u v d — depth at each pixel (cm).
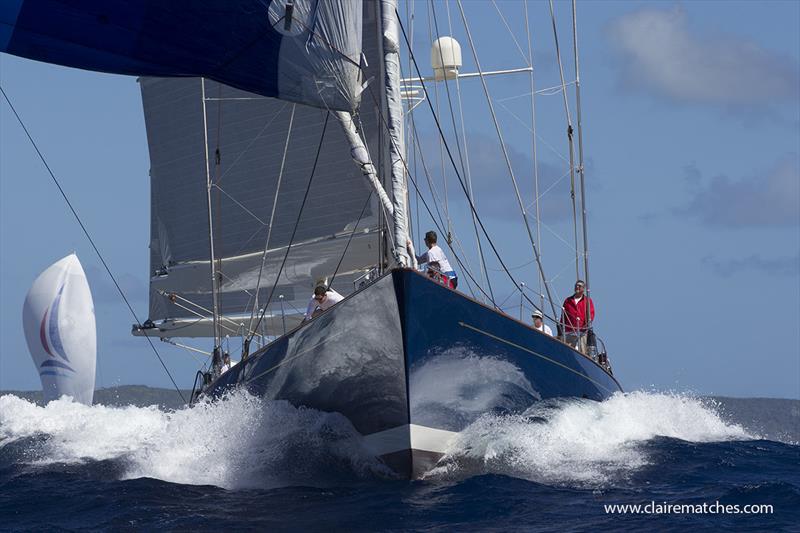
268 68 4384
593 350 6425
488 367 4775
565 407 5391
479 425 4762
